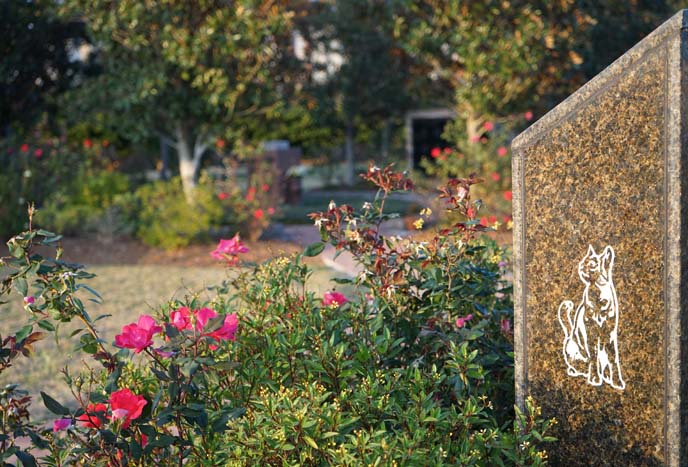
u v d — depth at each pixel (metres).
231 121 14.41
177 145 14.53
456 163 13.75
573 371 3.21
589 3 13.98
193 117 13.98
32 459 2.98
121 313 8.23
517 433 3.05
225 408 3.10
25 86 16.70
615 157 2.97
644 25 15.07
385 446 2.70
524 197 3.31
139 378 3.51
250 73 13.02
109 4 12.88
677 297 2.81
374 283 3.90
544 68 13.98
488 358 3.49
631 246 2.95
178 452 3.20
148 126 13.92
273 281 3.92
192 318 2.99
